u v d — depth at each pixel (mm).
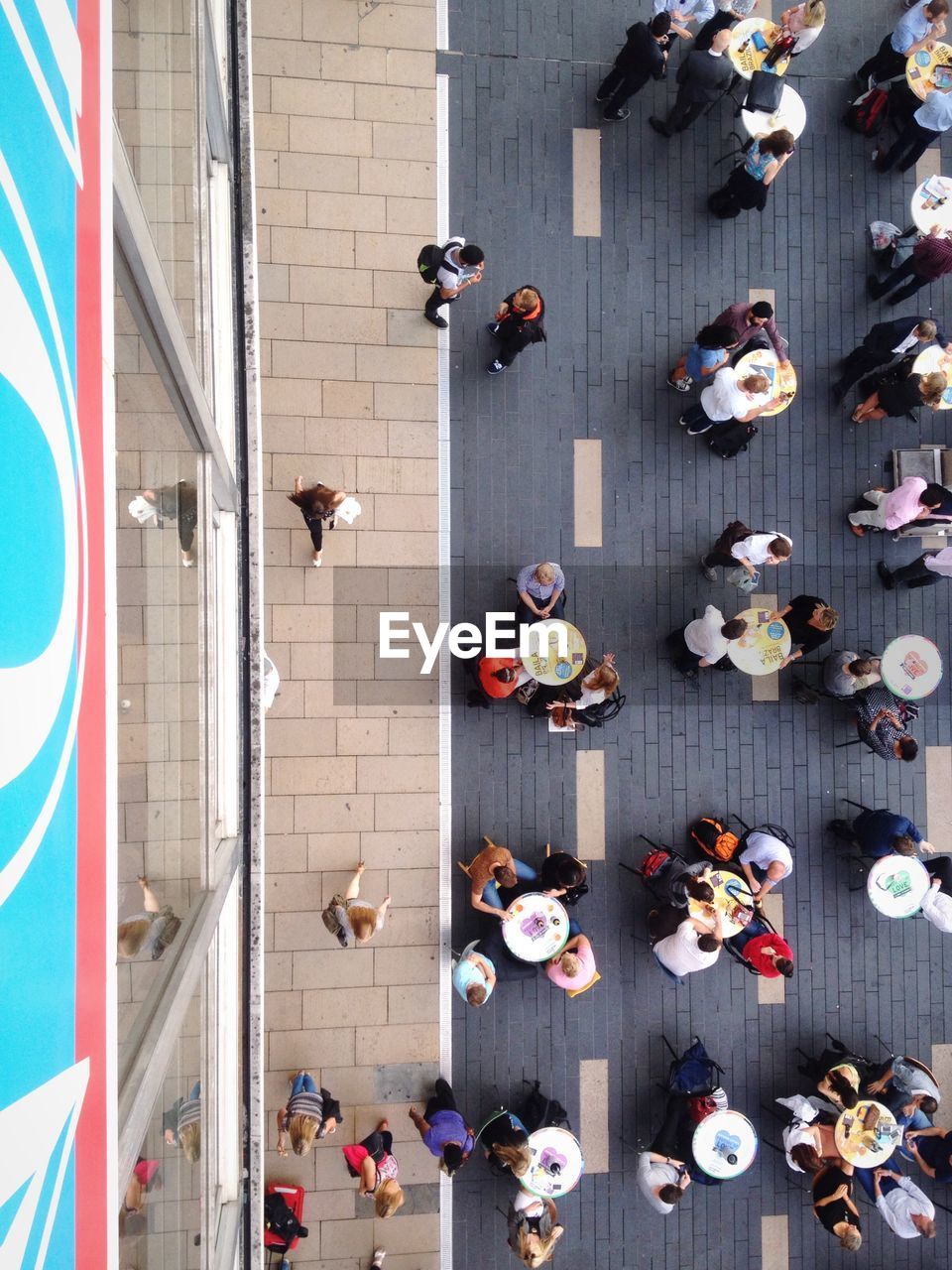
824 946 8727
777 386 7609
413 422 8258
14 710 1705
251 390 5871
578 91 8562
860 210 9016
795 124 7883
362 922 6961
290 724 7957
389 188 8250
